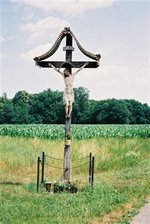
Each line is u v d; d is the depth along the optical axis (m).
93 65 15.55
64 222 10.48
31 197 13.57
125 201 12.88
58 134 40.00
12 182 16.77
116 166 21.88
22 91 128.38
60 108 117.56
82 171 20.77
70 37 15.57
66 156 15.38
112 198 13.16
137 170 20.56
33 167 20.66
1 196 13.52
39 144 26.97
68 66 15.55
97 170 20.98
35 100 119.56
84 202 12.73
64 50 15.59
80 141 27.86
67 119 15.49
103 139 31.67
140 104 132.50
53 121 117.44
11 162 20.50
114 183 16.77
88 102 128.75
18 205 12.23
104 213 11.49
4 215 11.05
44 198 13.45
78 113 124.25
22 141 28.73
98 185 15.76
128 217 11.16
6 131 44.47
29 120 117.06
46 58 15.65
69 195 14.10
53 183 15.53
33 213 11.31
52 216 11.12
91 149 23.83
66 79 15.52
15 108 116.00
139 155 25.50
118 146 26.98
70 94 15.48
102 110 123.62
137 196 13.79
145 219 10.97
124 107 123.94
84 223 10.49
